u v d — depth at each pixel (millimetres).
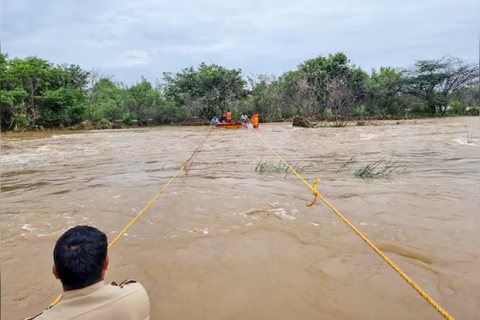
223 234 4953
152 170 9805
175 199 6672
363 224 5172
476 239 4551
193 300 3408
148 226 5328
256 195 6801
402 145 13617
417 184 7312
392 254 4223
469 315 3049
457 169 8758
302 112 34969
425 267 3893
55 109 32031
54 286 3762
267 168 9492
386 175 8250
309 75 36719
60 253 1834
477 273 3725
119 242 4758
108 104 34625
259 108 37031
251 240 4730
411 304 3244
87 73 38656
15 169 10414
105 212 6031
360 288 3523
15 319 3205
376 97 36406
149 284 3713
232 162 10781
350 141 15641
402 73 36875
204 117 36156
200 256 4305
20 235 5090
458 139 15023
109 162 11438
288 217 5562
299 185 7523
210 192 7113
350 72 35969
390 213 5586
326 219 5426
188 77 36656
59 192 7477
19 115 28266
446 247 4348
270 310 3229
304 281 3688
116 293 1939
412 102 36125
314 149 13250
